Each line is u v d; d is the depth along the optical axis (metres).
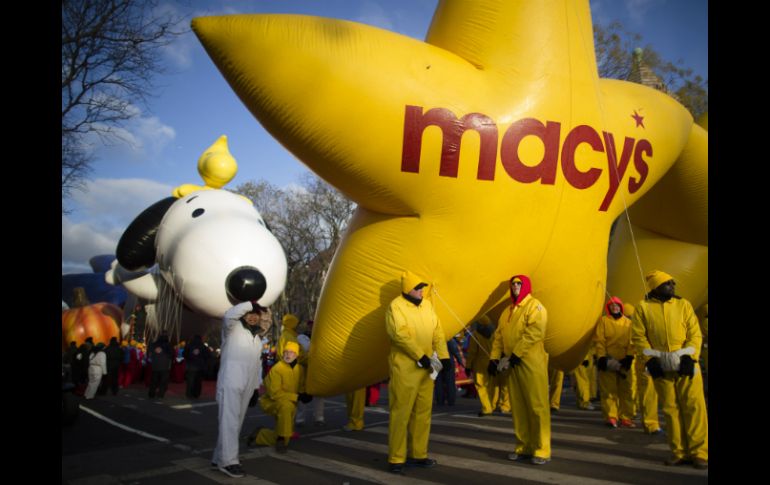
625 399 6.98
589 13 5.95
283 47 4.88
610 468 4.68
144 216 13.71
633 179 5.95
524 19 5.46
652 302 4.94
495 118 5.15
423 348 4.87
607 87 6.30
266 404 5.88
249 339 5.11
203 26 4.98
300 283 40.00
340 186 5.46
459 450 5.61
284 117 5.02
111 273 16.61
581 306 5.81
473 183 5.12
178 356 16.36
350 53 4.95
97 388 12.47
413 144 5.01
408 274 4.96
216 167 14.47
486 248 5.25
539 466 4.81
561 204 5.36
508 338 5.15
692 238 8.92
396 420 4.79
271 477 4.79
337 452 5.78
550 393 8.93
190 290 10.76
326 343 5.71
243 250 10.71
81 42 10.20
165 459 5.70
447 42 5.71
